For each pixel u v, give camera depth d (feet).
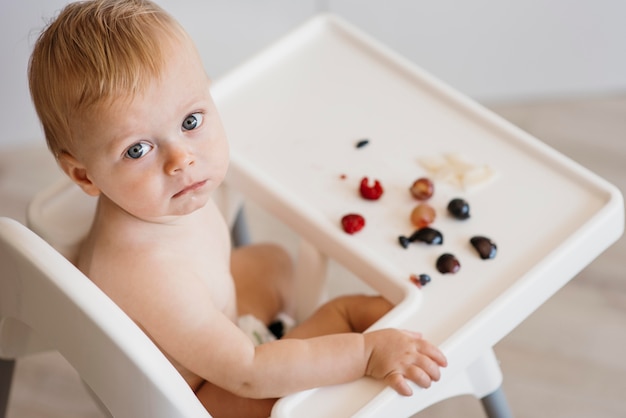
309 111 2.97
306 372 2.22
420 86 3.01
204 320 2.25
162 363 1.93
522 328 4.32
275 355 2.22
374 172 2.77
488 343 2.39
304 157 2.83
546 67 5.20
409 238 2.57
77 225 2.77
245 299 2.99
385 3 4.87
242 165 2.76
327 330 2.65
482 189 2.69
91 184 2.23
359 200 2.70
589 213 2.61
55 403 4.09
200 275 2.36
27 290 2.04
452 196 2.68
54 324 2.02
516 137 2.80
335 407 2.20
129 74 1.99
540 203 2.65
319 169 2.79
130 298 2.24
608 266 4.53
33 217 2.76
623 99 5.32
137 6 2.10
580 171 2.69
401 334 2.26
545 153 2.75
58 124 2.09
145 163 2.07
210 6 4.78
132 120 2.00
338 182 2.75
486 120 2.86
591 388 4.10
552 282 2.49
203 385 2.53
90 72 1.98
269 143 2.88
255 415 2.41
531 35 5.04
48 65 2.04
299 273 2.81
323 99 3.01
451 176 2.73
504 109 5.30
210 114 2.15
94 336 1.91
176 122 2.06
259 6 4.84
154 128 2.04
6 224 2.04
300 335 2.63
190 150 2.10
